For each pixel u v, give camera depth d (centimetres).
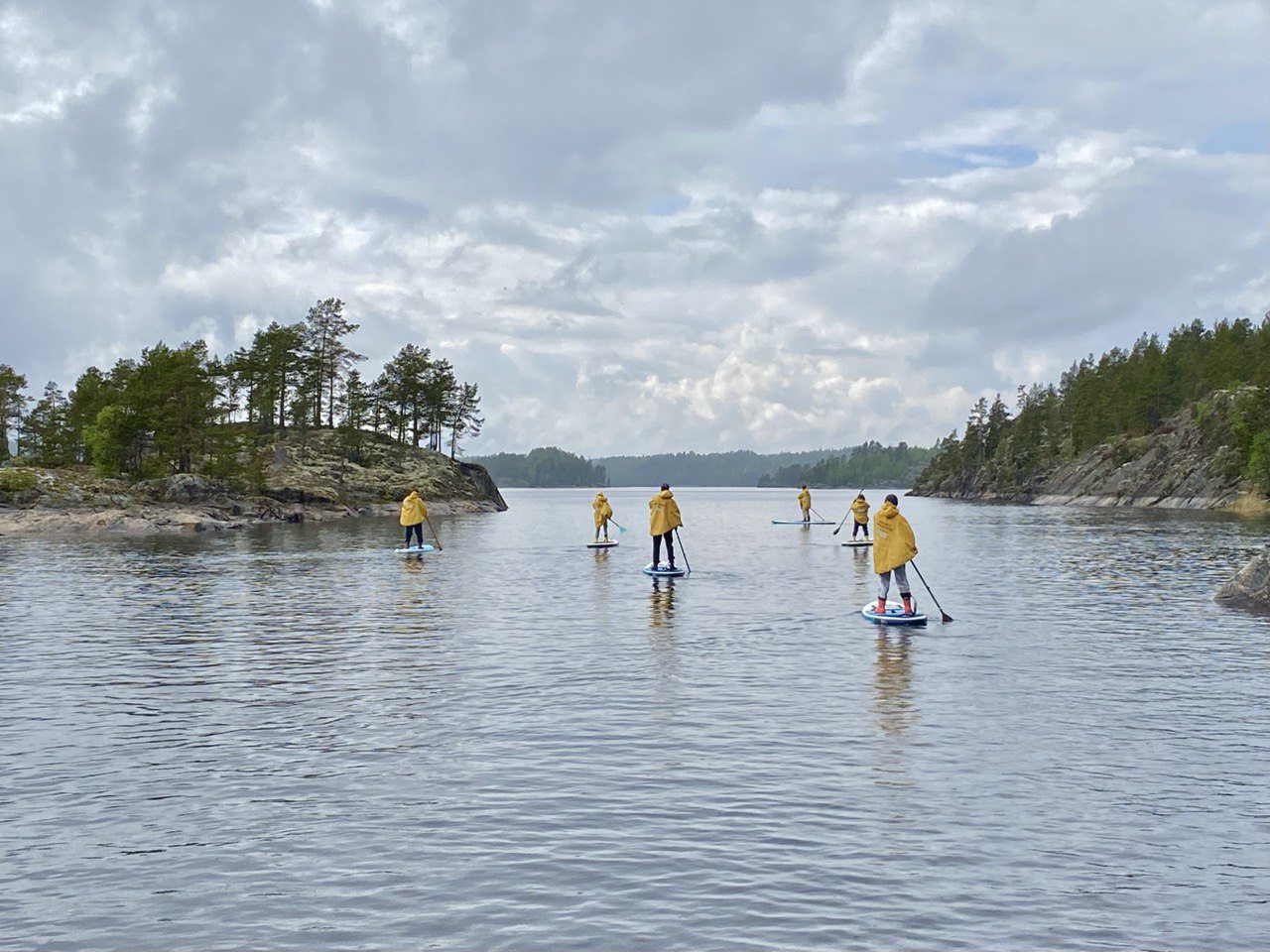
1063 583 3095
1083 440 18062
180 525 7112
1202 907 747
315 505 9462
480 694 1475
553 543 5312
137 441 9062
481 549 4806
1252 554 4319
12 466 9062
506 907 746
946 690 1495
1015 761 1123
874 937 698
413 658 1778
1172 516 9488
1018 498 17712
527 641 1975
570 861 835
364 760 1138
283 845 873
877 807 966
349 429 11975
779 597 2736
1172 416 16600
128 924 721
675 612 2420
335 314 12788
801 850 859
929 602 2609
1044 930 710
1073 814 948
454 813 953
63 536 6144
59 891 781
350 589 2973
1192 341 19625
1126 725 1284
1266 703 1412
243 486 8850
